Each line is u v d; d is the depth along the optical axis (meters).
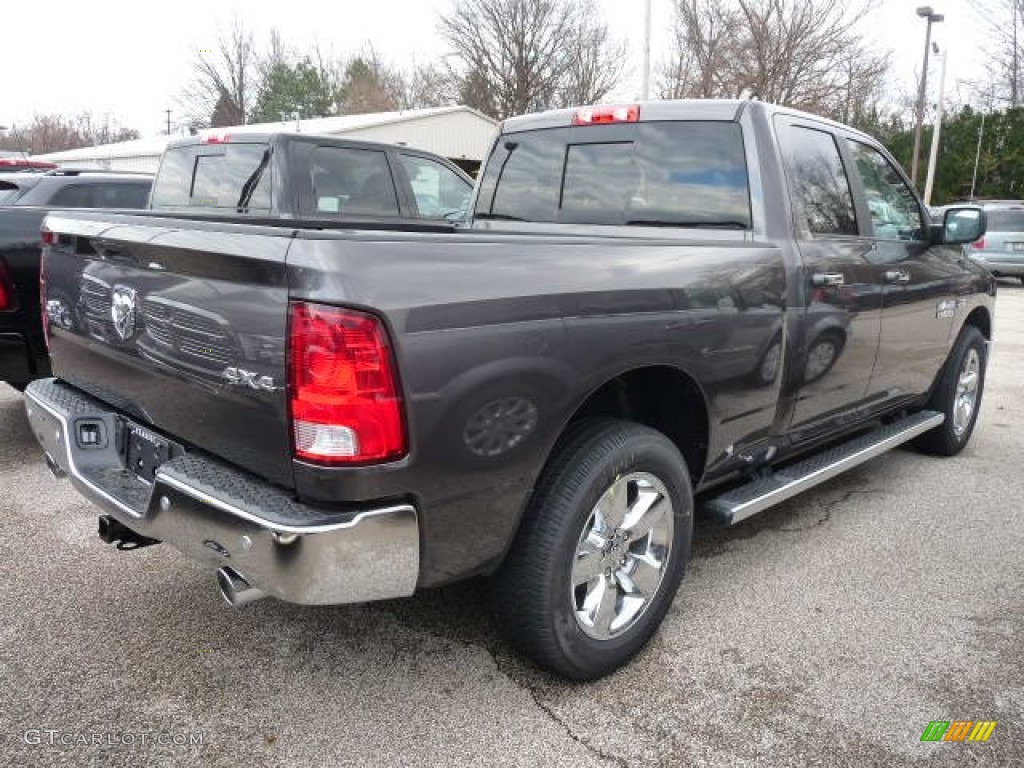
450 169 7.61
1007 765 2.40
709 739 2.48
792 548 3.88
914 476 5.00
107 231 2.68
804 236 3.40
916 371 4.54
